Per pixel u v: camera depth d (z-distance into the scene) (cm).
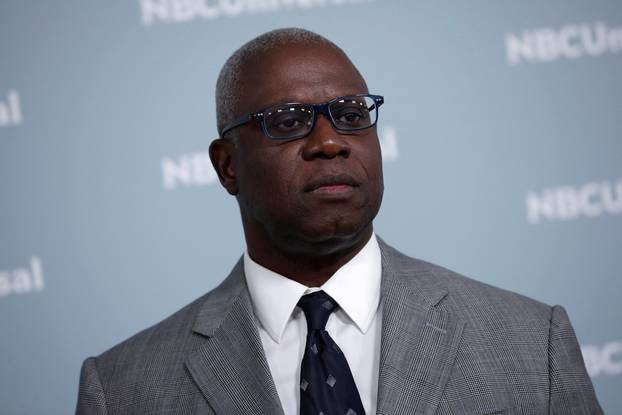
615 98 540
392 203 534
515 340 301
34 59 541
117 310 535
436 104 540
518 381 291
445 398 288
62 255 536
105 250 537
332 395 287
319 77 302
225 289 333
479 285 324
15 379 530
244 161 308
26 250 534
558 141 538
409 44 543
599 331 530
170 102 544
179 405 304
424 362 294
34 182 537
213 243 539
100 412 312
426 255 532
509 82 541
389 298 307
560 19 544
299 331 308
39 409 530
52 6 544
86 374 324
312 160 292
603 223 535
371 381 296
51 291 534
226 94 321
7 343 531
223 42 546
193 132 543
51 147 539
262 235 313
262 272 318
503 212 536
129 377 316
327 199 290
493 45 543
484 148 538
